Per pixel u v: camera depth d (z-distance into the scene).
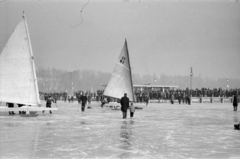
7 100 29.53
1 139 16.55
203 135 18.69
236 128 21.97
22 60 30.02
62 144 15.36
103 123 25.16
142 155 13.06
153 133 19.44
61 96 110.00
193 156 12.91
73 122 25.77
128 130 20.83
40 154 13.07
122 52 43.22
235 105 42.72
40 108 30.30
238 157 12.76
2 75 29.66
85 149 14.20
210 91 86.19
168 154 13.29
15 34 29.97
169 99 83.69
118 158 12.50
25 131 19.67
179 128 22.17
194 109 47.25
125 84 43.44
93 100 95.62
